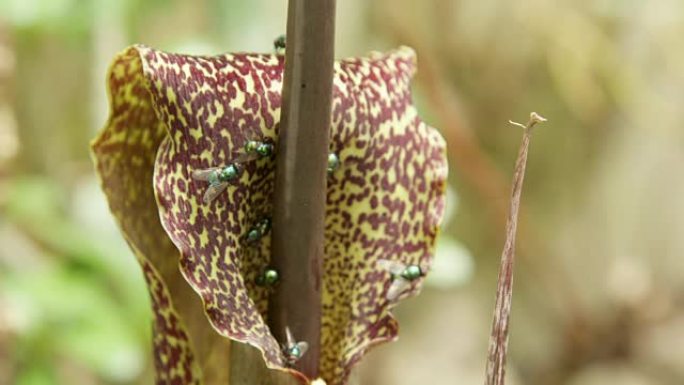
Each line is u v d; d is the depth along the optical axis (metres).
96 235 1.23
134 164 0.66
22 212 1.23
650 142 1.88
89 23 1.24
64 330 1.16
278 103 0.65
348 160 0.66
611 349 1.91
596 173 1.90
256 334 0.64
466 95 1.83
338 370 0.67
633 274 1.90
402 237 0.67
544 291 1.93
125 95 0.65
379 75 0.67
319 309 0.65
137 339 1.20
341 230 0.67
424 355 1.93
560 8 1.79
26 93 1.72
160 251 0.67
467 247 1.89
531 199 1.90
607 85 1.83
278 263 0.65
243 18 1.20
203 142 0.64
